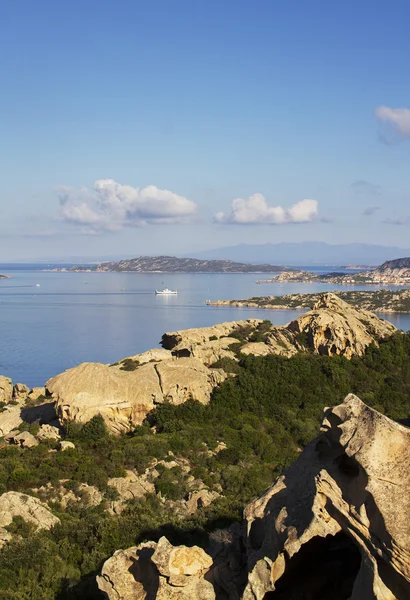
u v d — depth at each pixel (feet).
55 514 113.60
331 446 61.11
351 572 60.75
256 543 61.05
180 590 59.88
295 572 60.70
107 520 104.83
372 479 49.93
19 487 130.41
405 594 46.88
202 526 100.73
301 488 60.34
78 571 88.84
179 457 159.43
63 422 182.19
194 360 224.33
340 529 53.78
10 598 82.17
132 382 197.98
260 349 254.88
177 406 197.16
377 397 228.43
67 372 199.00
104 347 590.55
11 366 490.08
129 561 65.72
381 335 265.34
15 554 92.43
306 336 264.52
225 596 61.11
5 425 196.85
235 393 215.31
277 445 181.37
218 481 141.38
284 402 219.20
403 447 51.21
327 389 229.25
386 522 47.75
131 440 167.32
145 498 127.24
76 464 144.56
